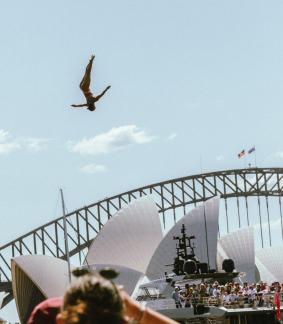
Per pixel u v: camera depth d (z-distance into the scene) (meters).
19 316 96.50
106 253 106.88
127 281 98.56
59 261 93.81
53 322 6.76
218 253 106.56
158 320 6.36
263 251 119.12
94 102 21.73
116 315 5.83
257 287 66.38
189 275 70.38
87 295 5.82
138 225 108.06
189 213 105.94
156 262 101.62
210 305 62.97
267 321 61.97
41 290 91.62
